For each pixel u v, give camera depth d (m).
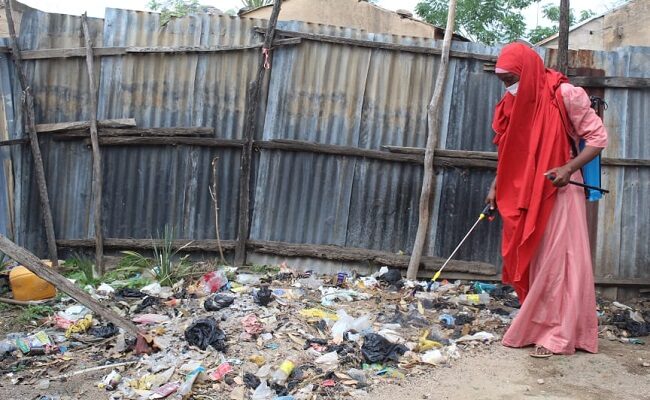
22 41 5.99
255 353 4.18
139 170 6.19
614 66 6.05
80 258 6.19
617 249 6.12
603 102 4.77
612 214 6.11
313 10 11.85
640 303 6.05
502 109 4.59
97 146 6.02
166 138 6.09
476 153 6.04
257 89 6.02
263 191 6.20
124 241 6.17
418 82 6.12
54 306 5.11
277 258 6.26
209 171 6.20
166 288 5.60
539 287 4.33
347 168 6.18
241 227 6.17
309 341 4.39
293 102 6.11
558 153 4.30
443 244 6.21
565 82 4.41
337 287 5.77
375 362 4.09
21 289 5.19
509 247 4.47
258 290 5.34
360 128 6.14
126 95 6.09
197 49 6.03
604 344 4.70
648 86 5.98
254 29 6.05
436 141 6.11
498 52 6.04
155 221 6.24
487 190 6.15
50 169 6.12
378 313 5.11
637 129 6.08
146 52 6.02
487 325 4.96
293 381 3.80
